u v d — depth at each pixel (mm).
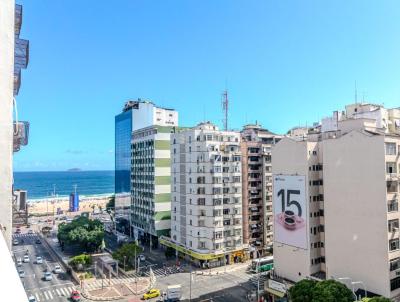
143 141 120562
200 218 92625
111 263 90062
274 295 67375
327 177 63781
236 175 95375
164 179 113250
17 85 13766
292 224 69062
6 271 4082
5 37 8969
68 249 111062
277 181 72688
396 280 55000
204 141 92625
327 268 63094
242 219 97000
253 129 116000
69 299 69562
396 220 56250
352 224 59312
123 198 140250
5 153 8828
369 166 57219
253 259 93812
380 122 72125
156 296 70750
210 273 85438
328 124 88938
